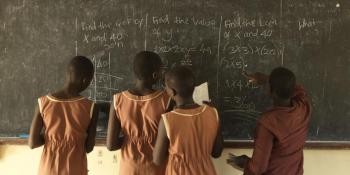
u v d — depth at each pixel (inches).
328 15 88.5
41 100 76.7
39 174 77.6
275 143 71.6
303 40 89.0
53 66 91.9
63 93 77.6
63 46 91.4
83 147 79.2
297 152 73.0
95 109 80.0
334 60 89.0
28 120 92.9
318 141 90.4
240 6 88.8
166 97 76.0
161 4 89.7
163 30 89.9
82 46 91.3
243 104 90.2
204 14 89.3
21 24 91.6
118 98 76.7
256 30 89.0
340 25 88.5
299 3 88.6
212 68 89.8
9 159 94.3
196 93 88.5
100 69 91.5
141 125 75.8
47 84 92.2
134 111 75.1
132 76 90.9
